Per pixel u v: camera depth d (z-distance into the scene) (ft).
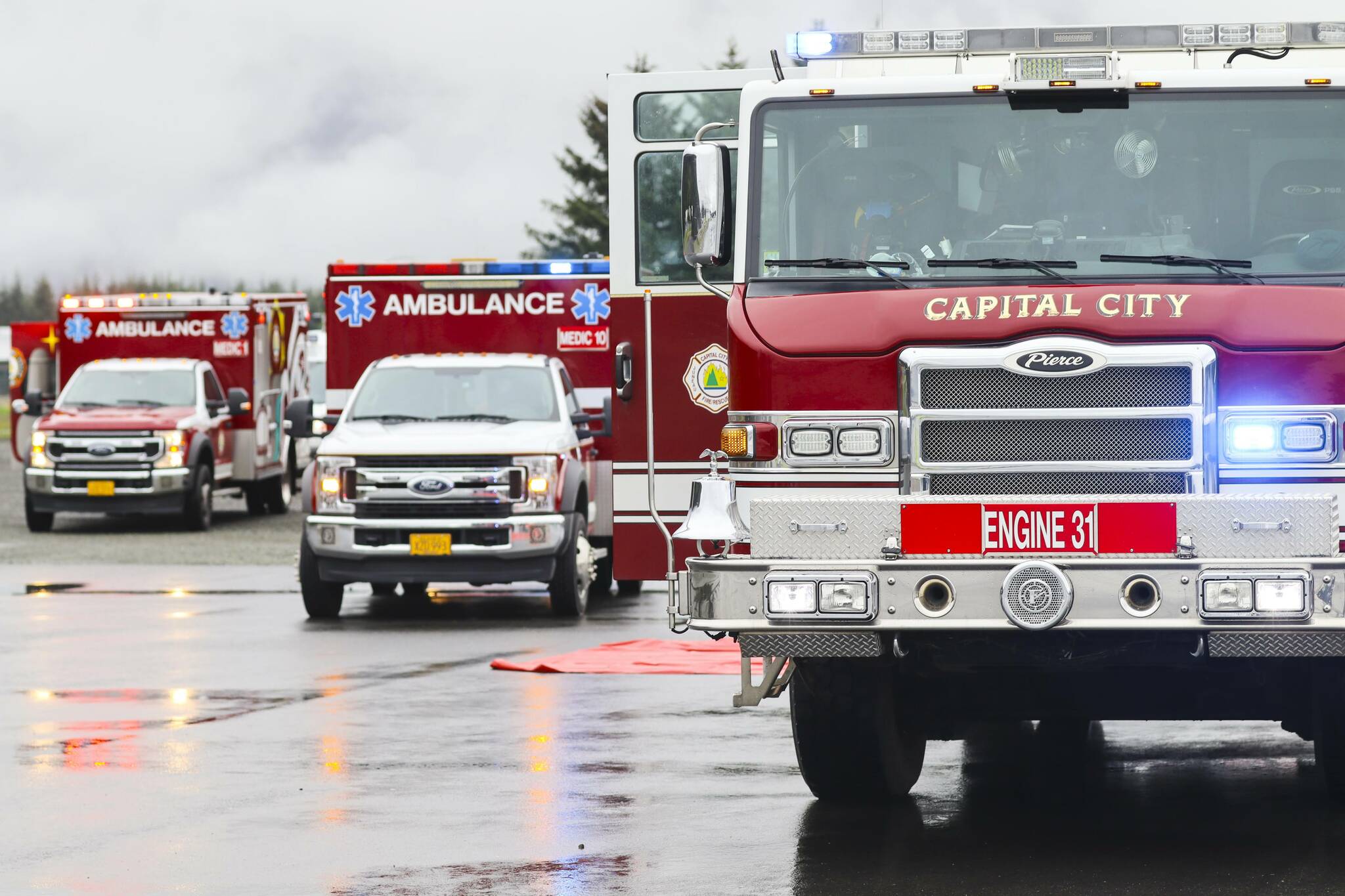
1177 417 63.31
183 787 77.00
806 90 69.97
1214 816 70.69
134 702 101.30
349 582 145.38
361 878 61.21
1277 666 68.08
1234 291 64.85
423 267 173.27
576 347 172.76
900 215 68.90
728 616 63.16
